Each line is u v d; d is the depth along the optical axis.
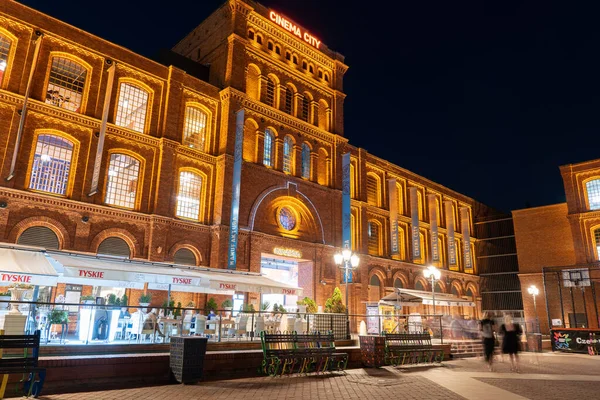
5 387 9.98
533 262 46.94
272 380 13.76
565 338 28.66
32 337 10.25
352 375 15.31
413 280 42.50
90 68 24.30
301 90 34.78
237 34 30.64
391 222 40.56
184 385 12.30
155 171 25.78
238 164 28.08
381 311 33.34
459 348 24.20
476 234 53.25
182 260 25.89
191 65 31.25
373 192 41.22
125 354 13.23
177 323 17.64
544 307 44.91
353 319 33.81
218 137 29.16
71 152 23.11
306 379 14.16
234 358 14.41
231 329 18.92
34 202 21.02
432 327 30.98
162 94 27.02
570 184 45.09
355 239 37.09
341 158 36.34
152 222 24.56
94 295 22.80
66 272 16.22
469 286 49.75
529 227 48.00
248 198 28.84
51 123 22.36
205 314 22.38
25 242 20.62
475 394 11.76
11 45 21.88
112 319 17.09
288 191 31.52
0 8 21.47
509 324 18.73
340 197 35.31
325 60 37.44
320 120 36.25
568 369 18.44
